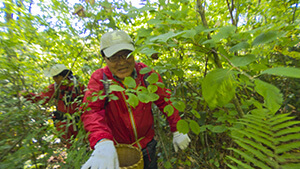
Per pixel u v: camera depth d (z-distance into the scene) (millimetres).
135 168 998
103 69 1347
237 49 648
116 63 1194
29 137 1019
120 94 1259
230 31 635
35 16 1409
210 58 914
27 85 1308
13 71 1164
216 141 1644
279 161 434
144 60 1512
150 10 1004
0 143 931
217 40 638
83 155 1330
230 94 500
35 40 1434
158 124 1635
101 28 1813
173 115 1380
